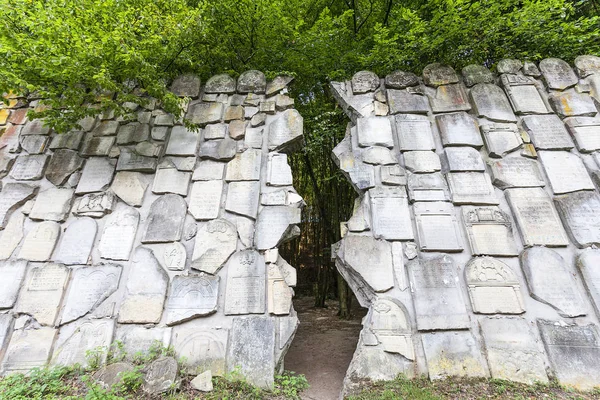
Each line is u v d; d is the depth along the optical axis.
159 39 4.37
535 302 3.53
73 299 3.75
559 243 3.81
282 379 3.41
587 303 3.48
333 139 8.28
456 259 3.84
